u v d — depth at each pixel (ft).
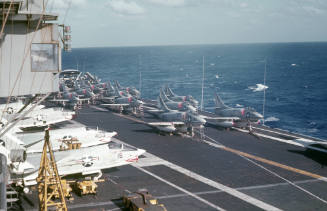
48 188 133.18
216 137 232.12
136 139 224.74
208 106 453.58
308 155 190.19
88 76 507.30
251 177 155.22
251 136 234.99
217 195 134.92
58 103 370.94
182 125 236.63
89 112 324.80
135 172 161.99
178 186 144.36
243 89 603.26
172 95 378.32
